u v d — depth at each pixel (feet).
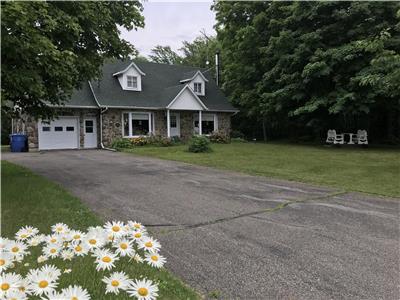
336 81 61.00
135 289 6.71
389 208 20.36
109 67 74.69
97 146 67.05
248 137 91.04
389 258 13.00
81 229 14.93
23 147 60.39
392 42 55.88
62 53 23.02
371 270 11.94
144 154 50.55
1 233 13.96
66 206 19.13
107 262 7.56
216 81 93.91
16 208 18.25
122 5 33.47
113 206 20.22
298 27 67.72
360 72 57.06
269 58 72.33
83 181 28.53
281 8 67.15
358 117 72.74
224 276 11.37
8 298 5.92
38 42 20.57
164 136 73.36
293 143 72.49
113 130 67.26
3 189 23.43
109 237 8.21
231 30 82.38
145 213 18.84
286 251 13.60
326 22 65.31
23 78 22.07
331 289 10.59
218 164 39.11
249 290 10.46
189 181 29.07
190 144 53.01
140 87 73.41
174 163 41.24
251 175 32.53
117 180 29.19
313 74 59.98
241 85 82.89
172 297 9.68
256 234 15.58
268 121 82.74
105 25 30.58
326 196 23.54
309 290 10.51
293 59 64.28
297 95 65.16
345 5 61.93
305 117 72.49
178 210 19.62
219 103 82.58
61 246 8.14
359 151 54.03
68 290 6.35
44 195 21.68
